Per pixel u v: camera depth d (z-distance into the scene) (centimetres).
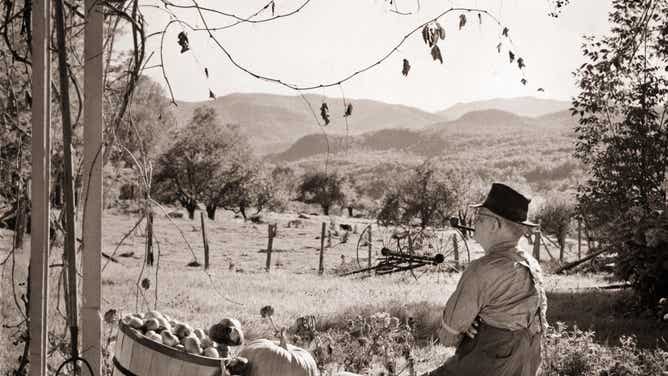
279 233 4994
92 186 435
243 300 1600
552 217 3853
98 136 437
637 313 1498
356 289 1939
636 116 1716
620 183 1756
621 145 1745
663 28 1600
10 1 435
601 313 1537
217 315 1342
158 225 4788
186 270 2459
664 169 1734
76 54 483
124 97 468
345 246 4156
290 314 1384
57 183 530
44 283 405
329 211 10856
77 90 459
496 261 427
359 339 740
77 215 508
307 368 445
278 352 441
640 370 879
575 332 980
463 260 2242
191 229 4747
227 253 3512
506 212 437
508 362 418
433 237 2080
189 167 6519
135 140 511
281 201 8231
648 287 1494
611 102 1755
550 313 1512
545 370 865
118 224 3803
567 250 3900
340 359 729
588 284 2077
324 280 2278
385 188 5225
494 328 421
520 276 423
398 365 808
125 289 1530
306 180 10638
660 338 1250
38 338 405
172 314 1325
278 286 2006
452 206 4656
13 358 498
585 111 1767
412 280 2075
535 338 430
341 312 1373
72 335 425
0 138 498
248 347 450
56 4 412
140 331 441
